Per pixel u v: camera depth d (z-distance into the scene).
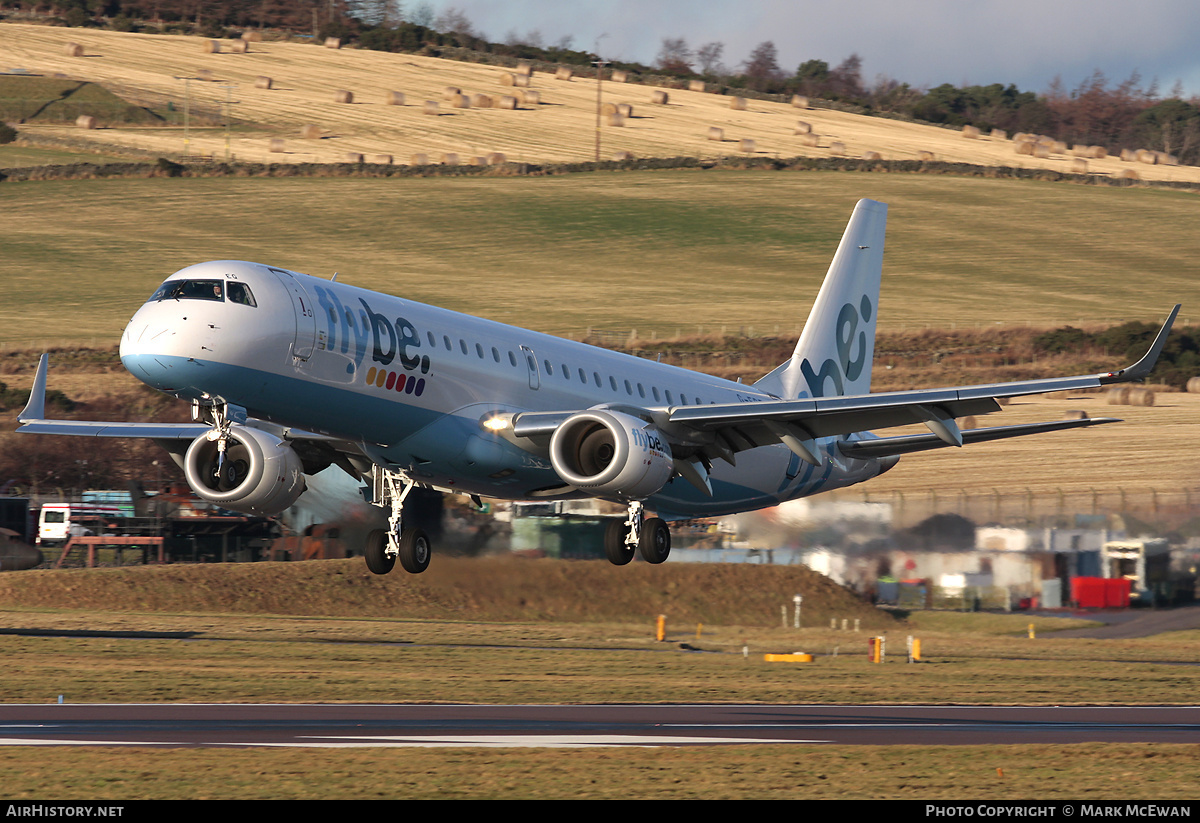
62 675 101.06
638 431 95.25
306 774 57.69
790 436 105.12
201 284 85.81
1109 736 80.94
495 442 99.69
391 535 104.12
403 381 93.31
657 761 63.00
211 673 105.56
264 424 101.94
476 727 78.44
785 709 93.62
